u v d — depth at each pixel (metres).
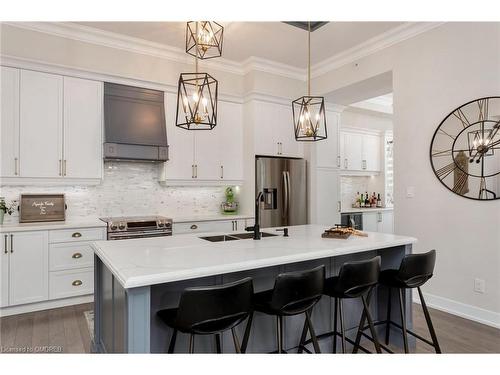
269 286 2.34
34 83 3.50
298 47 4.24
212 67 4.68
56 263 3.42
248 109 4.81
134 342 1.61
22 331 2.89
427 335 2.81
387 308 2.82
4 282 3.18
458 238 3.23
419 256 2.33
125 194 4.32
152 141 4.04
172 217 4.39
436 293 3.43
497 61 2.95
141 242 2.46
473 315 3.12
